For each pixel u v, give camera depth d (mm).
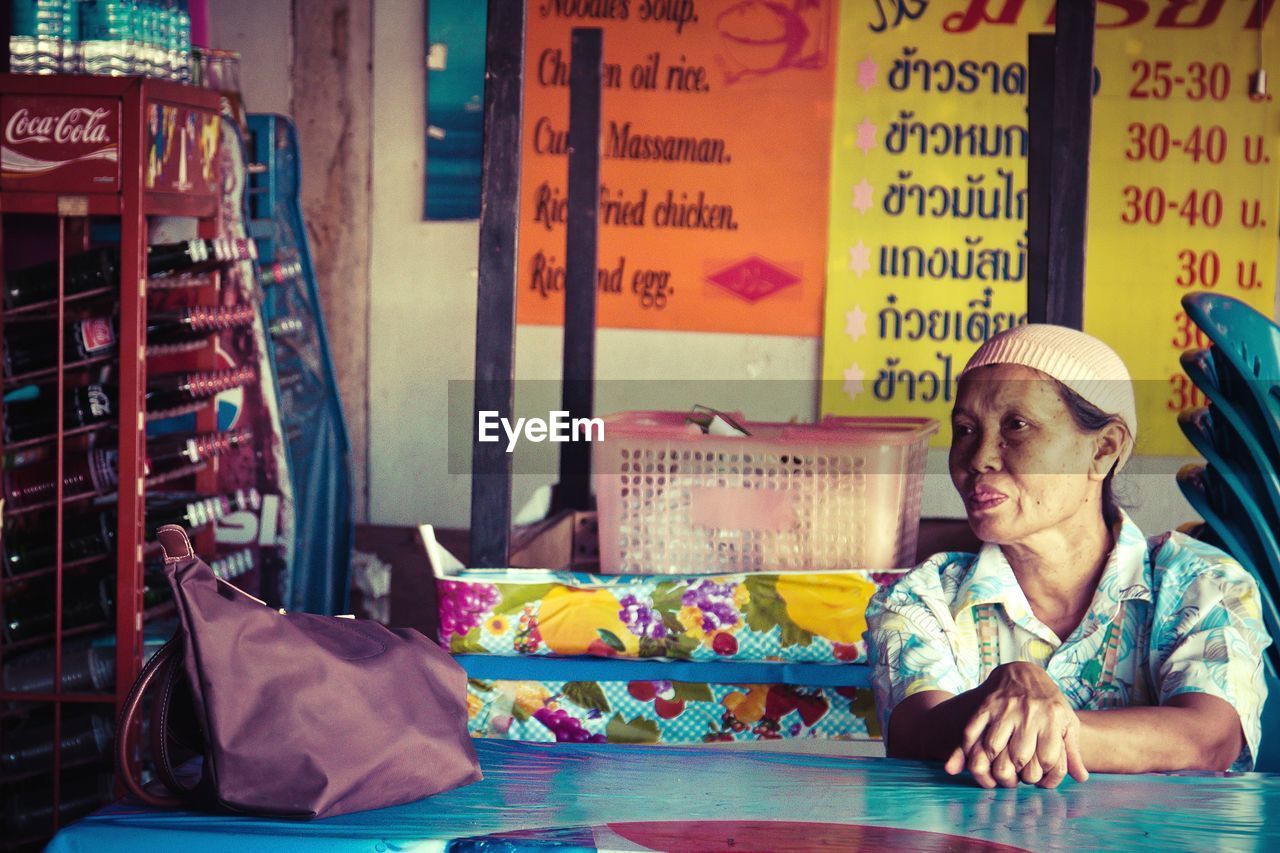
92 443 3322
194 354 4043
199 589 1422
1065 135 3043
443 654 1611
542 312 6672
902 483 2879
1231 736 1697
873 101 6527
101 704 3076
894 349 6637
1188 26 6340
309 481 4547
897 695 1837
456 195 6738
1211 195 6418
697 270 6660
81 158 2910
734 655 2627
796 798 1536
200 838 1381
